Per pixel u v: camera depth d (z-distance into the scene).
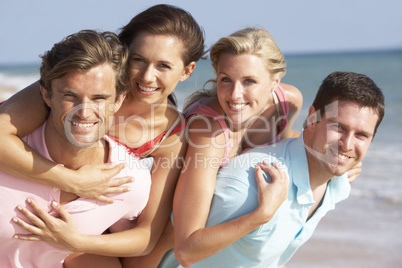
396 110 36.12
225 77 5.79
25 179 4.91
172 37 5.48
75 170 5.11
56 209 4.99
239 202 5.55
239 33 5.75
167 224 6.06
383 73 73.62
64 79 4.50
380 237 13.02
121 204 5.38
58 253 5.44
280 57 5.90
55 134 4.94
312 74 70.19
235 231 5.32
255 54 5.66
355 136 5.43
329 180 6.25
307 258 11.91
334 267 11.38
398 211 14.98
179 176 5.91
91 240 5.17
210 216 5.75
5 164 4.73
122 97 5.03
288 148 5.97
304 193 5.68
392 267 11.27
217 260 5.94
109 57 4.61
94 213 5.23
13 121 4.84
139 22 5.50
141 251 5.62
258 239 5.63
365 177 18.75
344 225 14.02
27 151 4.79
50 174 4.82
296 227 5.84
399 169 19.66
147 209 5.77
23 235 4.97
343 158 5.49
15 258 5.16
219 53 5.84
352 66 89.31
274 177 5.53
